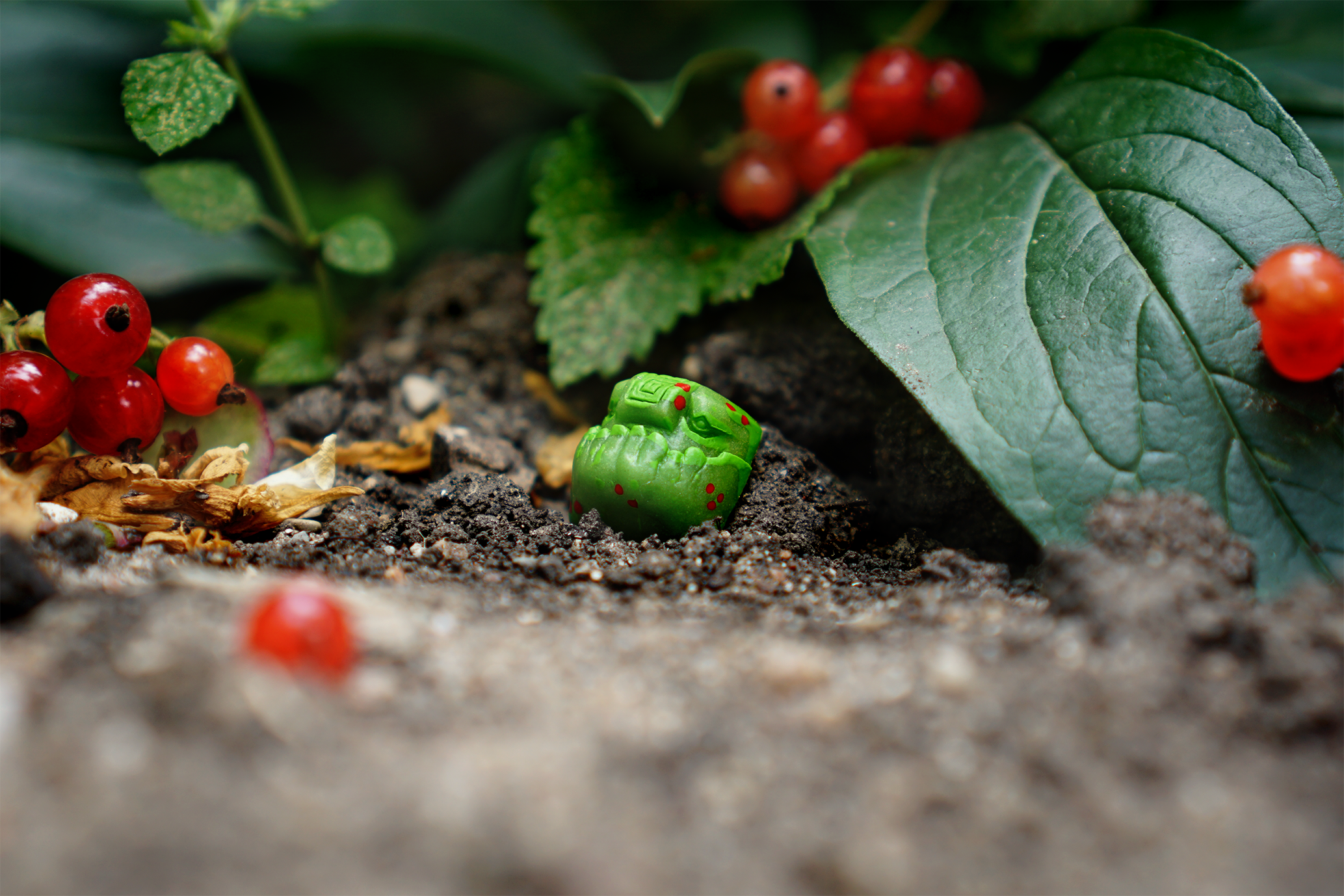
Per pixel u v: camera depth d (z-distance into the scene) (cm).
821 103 26
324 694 18
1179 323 21
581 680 19
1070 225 22
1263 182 22
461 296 27
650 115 25
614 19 34
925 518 23
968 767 18
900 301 22
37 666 18
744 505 22
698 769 18
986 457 21
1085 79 24
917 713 18
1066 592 20
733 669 19
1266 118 22
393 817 17
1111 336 21
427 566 22
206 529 22
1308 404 21
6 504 20
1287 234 22
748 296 24
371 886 17
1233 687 19
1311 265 20
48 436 21
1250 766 18
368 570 21
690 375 25
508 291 27
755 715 19
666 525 22
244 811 17
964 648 19
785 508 22
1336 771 18
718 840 17
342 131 36
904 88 25
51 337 21
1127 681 19
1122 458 21
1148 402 21
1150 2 26
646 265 25
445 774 18
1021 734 18
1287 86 25
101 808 17
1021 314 22
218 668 18
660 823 18
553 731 18
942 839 17
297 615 18
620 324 25
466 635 20
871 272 23
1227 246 22
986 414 21
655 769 18
